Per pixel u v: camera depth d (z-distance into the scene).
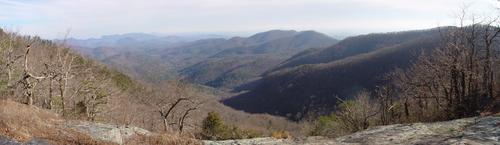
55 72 30.34
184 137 18.62
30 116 16.30
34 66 31.50
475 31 29.11
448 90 32.09
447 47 29.75
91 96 34.72
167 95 41.31
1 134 13.62
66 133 15.74
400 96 35.44
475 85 28.70
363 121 35.34
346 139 17.77
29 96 25.17
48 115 18.06
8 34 34.41
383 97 36.19
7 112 15.52
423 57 33.75
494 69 30.56
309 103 133.25
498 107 26.06
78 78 35.84
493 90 29.41
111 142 15.84
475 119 17.78
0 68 28.84
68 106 32.41
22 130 14.55
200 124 49.53
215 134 48.69
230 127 57.12
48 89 31.22
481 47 29.33
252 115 113.38
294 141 18.69
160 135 17.94
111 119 36.38
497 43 29.73
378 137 17.09
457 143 14.15
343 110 38.44
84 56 49.38
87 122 18.25
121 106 39.69
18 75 29.02
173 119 41.25
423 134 16.53
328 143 17.28
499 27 28.61
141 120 40.25
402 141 15.88
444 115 29.64
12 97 26.05
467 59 28.95
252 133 54.97
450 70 29.33
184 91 42.16
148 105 44.41
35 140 14.05
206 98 49.03
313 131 42.34
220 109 100.75
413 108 34.12
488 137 14.55
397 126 18.91
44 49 34.22
